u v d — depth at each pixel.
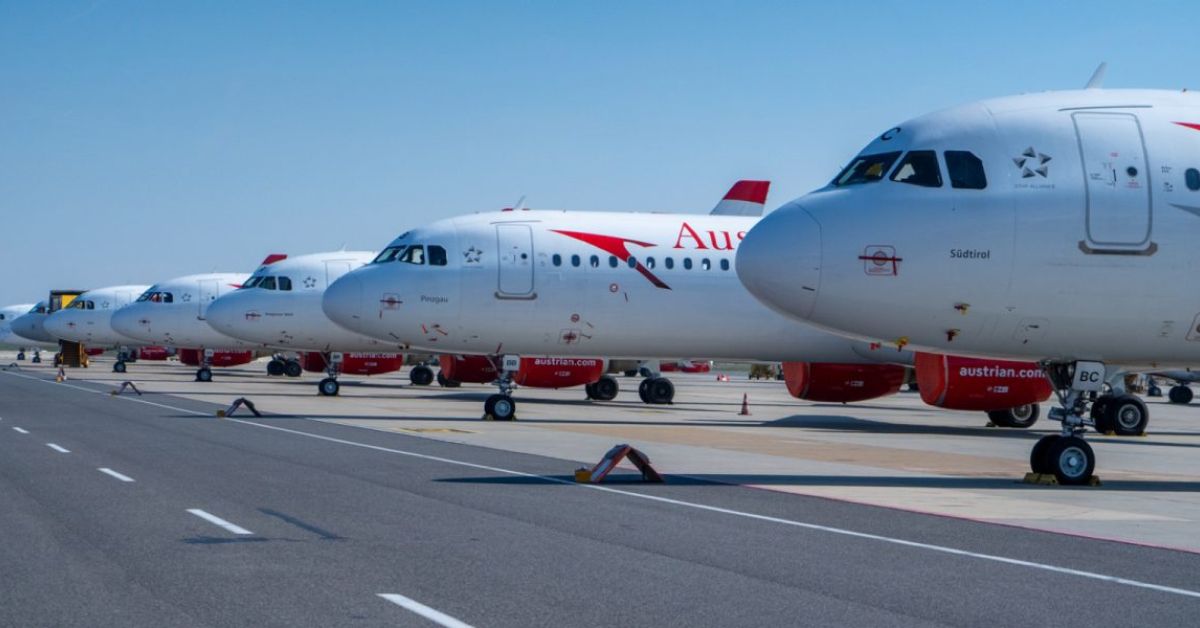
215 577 11.76
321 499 17.83
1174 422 47.94
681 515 16.70
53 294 116.19
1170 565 13.27
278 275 60.12
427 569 12.30
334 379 57.66
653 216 42.72
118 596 10.84
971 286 21.38
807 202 22.61
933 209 21.55
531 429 34.84
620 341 40.97
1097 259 21.28
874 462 26.19
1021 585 11.88
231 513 16.20
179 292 78.12
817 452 28.69
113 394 52.72
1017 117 22.05
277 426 33.97
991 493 20.30
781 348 41.69
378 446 27.62
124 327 78.25
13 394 52.97
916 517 16.97
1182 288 21.36
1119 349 21.92
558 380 47.06
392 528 15.04
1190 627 10.13
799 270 21.84
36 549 13.28
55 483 19.53
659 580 11.89
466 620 10.04
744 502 18.38
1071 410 22.19
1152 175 21.47
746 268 22.55
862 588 11.62
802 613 10.48
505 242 40.41
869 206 21.88
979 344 22.00
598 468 20.89
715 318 41.12
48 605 10.45
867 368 42.16
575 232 41.03
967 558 13.45
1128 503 19.16
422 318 39.91
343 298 40.72
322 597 10.88
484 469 22.62
